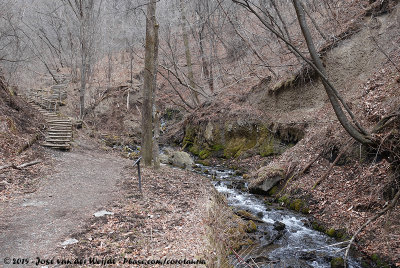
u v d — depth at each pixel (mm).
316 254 6664
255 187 10930
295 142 13523
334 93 5801
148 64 10969
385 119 6477
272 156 14336
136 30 22344
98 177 9867
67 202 7359
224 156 16469
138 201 7715
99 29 27438
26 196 7480
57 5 29266
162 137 21969
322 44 14289
